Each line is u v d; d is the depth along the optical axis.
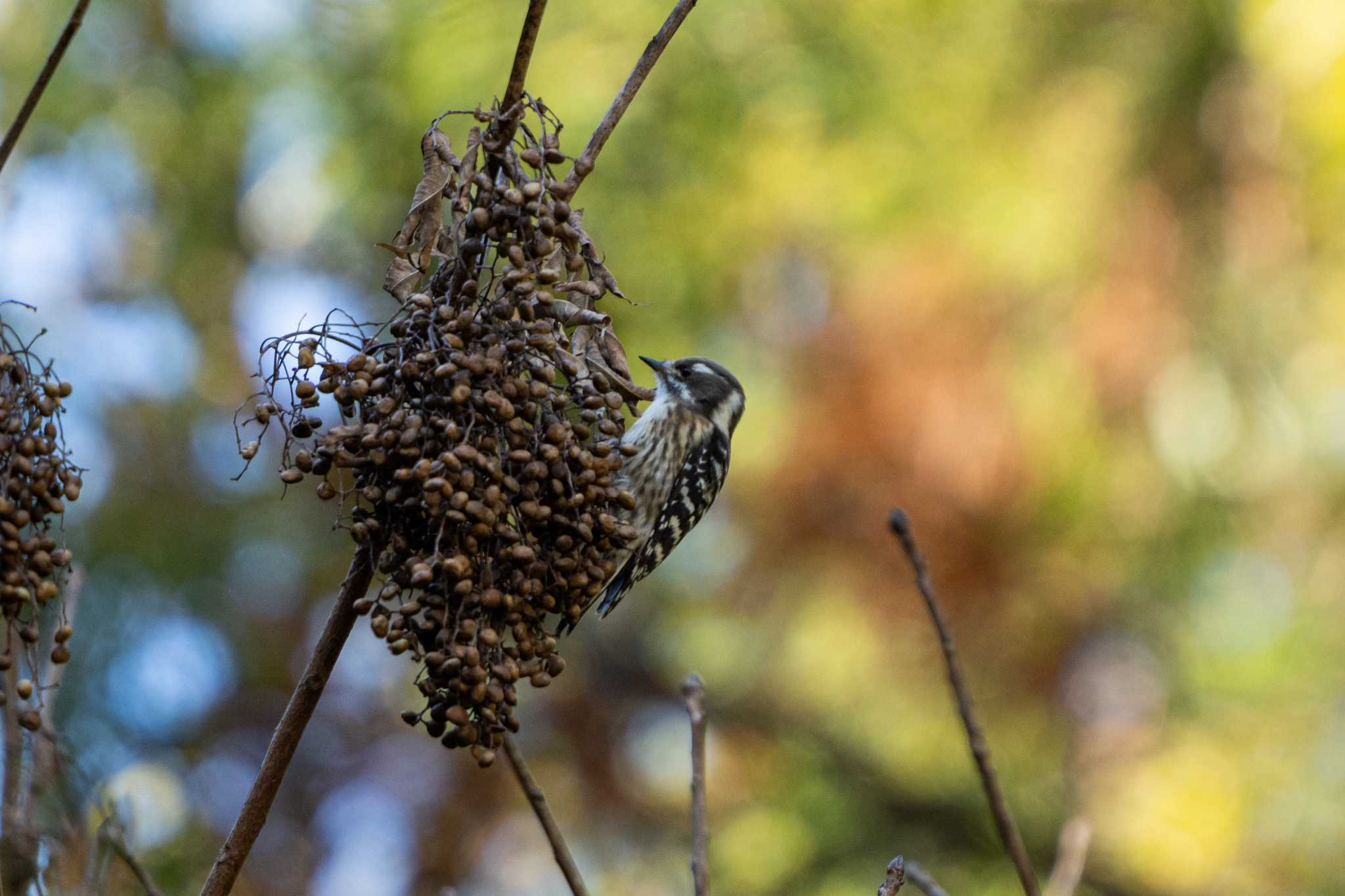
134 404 16.42
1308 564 14.25
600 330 5.49
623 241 13.45
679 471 9.54
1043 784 15.66
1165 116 13.45
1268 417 13.56
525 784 5.46
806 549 14.23
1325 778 14.88
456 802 16.23
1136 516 13.89
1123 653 15.02
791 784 16.33
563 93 12.88
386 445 4.55
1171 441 13.69
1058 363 13.46
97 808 5.44
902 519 5.52
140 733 14.20
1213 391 13.59
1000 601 14.10
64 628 4.53
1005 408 13.54
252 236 16.44
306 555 16.69
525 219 4.86
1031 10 13.81
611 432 5.04
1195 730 15.20
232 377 16.97
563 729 17.03
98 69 16.14
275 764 4.89
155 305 16.66
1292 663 14.63
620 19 13.06
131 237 16.53
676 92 13.13
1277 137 13.12
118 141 16.27
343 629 4.92
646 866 16.64
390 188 14.30
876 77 13.54
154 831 10.19
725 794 16.69
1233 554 14.38
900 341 13.72
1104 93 13.55
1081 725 15.33
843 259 14.12
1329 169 12.95
